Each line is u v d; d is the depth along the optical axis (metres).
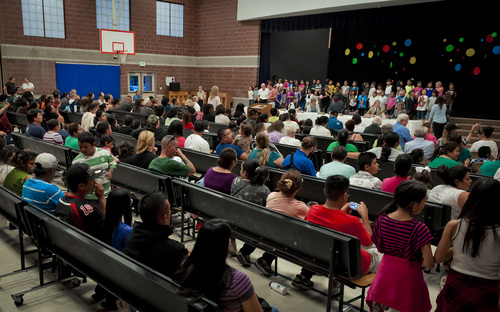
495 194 2.06
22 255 3.46
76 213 2.86
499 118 13.70
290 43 20.28
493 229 2.08
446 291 2.25
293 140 6.25
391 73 17.88
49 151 5.76
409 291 2.32
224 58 19.62
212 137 7.20
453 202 3.31
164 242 2.18
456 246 2.22
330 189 2.75
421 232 2.26
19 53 15.69
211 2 19.77
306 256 2.83
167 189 3.98
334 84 19.52
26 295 3.19
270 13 16.62
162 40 19.59
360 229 2.76
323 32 19.36
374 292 2.43
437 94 13.26
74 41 17.00
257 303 1.84
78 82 17.36
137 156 4.54
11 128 7.96
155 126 6.34
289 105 16.05
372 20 14.42
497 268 2.14
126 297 2.33
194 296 1.74
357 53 18.58
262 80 18.45
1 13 15.05
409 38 17.00
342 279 2.77
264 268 3.63
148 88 19.70
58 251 3.00
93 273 2.64
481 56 15.42
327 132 7.76
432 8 13.02
